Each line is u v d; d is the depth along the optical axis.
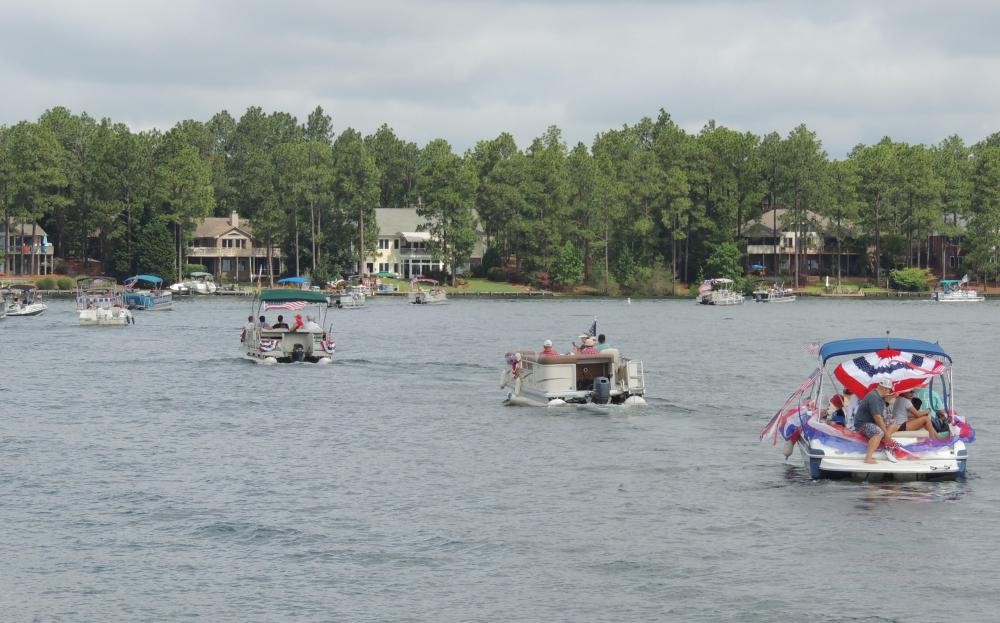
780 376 94.19
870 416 48.38
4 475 51.16
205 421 67.38
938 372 49.09
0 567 37.69
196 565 37.88
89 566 37.81
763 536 40.88
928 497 46.22
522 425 65.38
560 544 40.06
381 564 37.91
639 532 41.53
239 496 47.09
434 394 80.25
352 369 98.81
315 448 58.12
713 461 54.44
